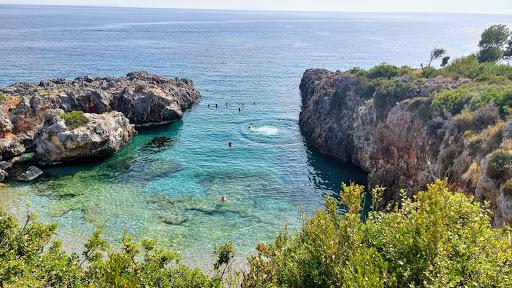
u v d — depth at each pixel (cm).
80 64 16700
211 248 4228
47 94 7919
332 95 8325
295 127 9125
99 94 8506
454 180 4181
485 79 6725
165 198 5344
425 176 4812
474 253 1631
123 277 1866
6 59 16912
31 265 2166
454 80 7069
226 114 10025
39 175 5994
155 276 2347
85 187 5625
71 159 6562
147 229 4541
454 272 1546
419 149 5369
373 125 6719
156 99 8862
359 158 6906
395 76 8175
